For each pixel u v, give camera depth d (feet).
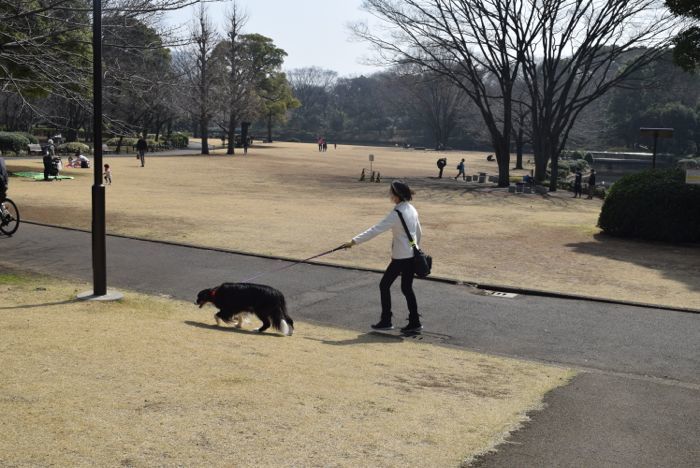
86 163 128.77
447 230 61.62
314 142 469.98
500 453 14.84
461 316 32.01
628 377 23.08
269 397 17.07
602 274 42.39
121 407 15.37
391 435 15.16
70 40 54.75
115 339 22.20
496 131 135.23
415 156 288.92
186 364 19.61
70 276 37.37
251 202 82.69
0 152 148.15
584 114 254.47
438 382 20.79
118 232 54.29
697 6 66.44
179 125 433.07
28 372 17.57
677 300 35.68
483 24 132.26
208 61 203.41
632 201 57.06
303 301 34.35
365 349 25.09
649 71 219.00
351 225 62.95
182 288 36.22
